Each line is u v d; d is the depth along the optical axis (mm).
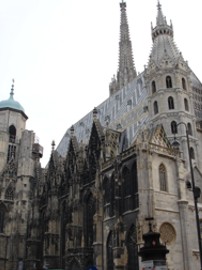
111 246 64375
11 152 117438
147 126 73688
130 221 60594
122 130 82375
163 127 69062
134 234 59312
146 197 58375
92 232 74000
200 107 80688
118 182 64812
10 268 98000
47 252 85000
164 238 58219
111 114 95312
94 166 78562
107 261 64438
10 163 114375
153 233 30594
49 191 95750
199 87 83625
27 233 99750
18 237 101750
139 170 60531
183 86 75750
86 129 104938
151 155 62281
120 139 79562
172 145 64750
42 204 99938
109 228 65812
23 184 109562
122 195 64125
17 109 122562
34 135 119938
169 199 61656
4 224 106000
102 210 69312
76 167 83875
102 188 70688
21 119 123562
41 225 97062
